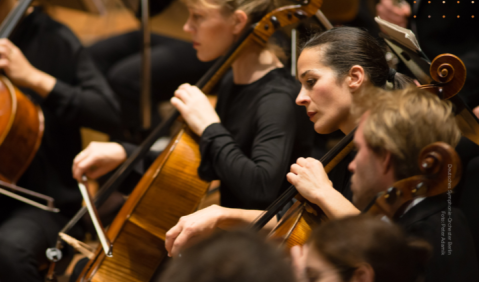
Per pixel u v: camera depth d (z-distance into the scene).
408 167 3.29
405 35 4.05
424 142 3.25
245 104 5.63
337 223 2.82
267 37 5.55
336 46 4.30
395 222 3.50
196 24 5.83
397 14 7.84
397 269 2.71
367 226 2.77
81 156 6.34
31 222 6.41
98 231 5.06
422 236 3.45
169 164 5.22
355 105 3.76
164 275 2.02
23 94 6.81
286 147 5.19
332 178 4.56
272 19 5.47
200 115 5.35
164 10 9.45
